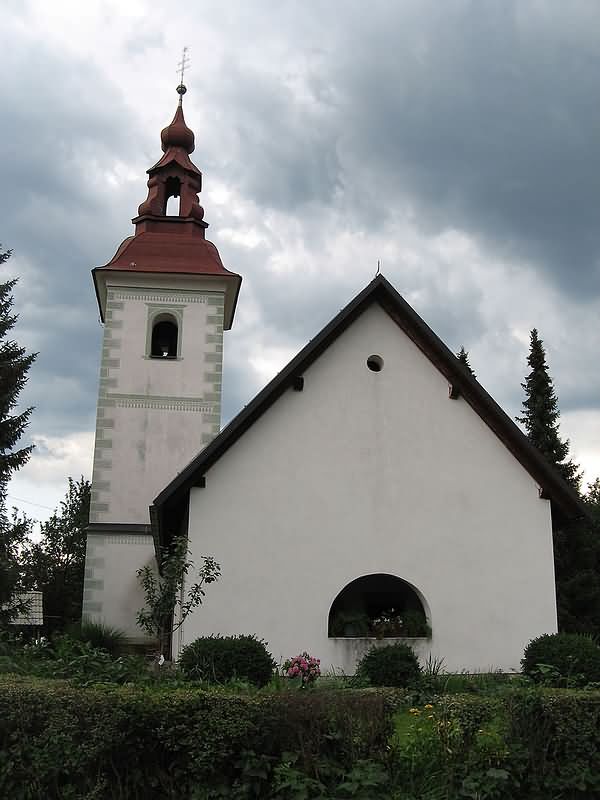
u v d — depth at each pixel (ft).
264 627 53.42
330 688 30.83
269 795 26.05
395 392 59.16
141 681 33.35
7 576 91.20
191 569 53.88
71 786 25.62
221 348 90.94
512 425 58.23
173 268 91.91
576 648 47.34
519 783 27.32
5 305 99.35
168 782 26.12
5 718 26.16
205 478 55.52
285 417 57.41
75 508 185.78
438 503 57.41
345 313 58.13
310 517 55.77
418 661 52.75
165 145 101.71
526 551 57.36
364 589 58.80
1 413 92.53
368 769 26.40
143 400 88.12
